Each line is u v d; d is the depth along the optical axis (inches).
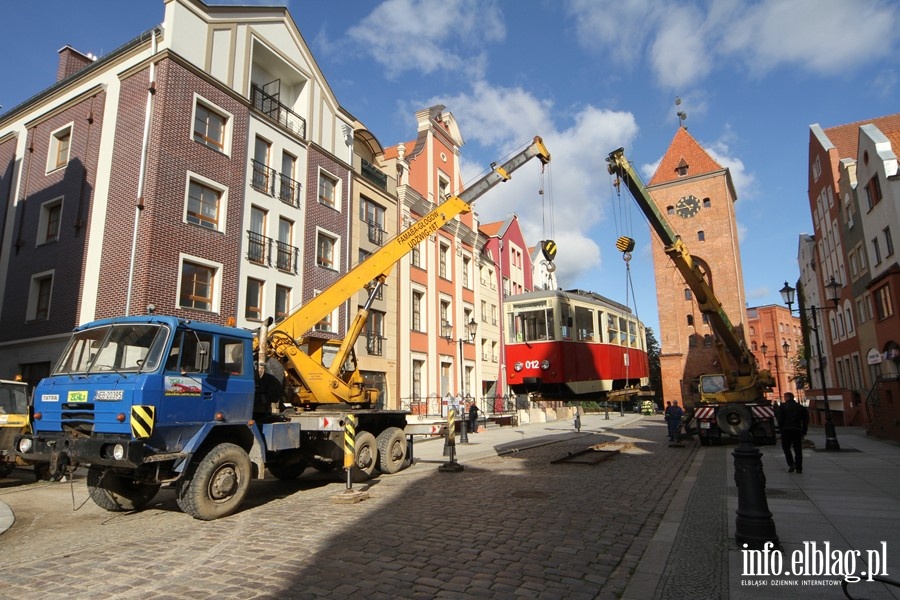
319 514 324.2
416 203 1215.6
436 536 267.7
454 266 1347.2
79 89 788.0
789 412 454.3
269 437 380.5
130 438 291.0
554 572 213.9
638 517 307.0
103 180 709.9
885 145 892.0
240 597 189.6
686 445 742.5
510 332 785.6
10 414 486.3
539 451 693.9
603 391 838.5
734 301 1712.6
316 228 920.9
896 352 818.2
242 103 801.6
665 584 192.2
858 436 833.5
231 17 799.7
